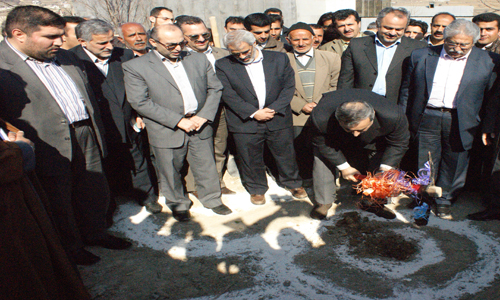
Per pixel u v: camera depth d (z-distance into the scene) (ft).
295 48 12.83
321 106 9.41
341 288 8.70
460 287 8.56
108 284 9.07
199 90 11.12
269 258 9.92
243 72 11.66
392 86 12.34
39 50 8.15
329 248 10.21
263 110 11.70
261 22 13.69
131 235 11.28
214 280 9.16
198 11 23.38
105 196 10.41
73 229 9.57
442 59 10.81
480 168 12.78
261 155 12.66
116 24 21.72
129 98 10.66
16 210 6.29
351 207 12.32
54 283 6.91
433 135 11.41
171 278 9.27
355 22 15.40
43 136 8.58
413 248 10.01
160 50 10.36
